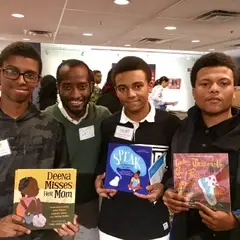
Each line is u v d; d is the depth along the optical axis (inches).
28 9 202.8
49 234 51.2
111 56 446.6
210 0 170.6
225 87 46.1
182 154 46.4
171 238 51.7
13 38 339.0
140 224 59.6
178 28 255.9
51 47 418.9
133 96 57.5
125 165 57.8
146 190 56.3
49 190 47.3
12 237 48.2
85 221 70.6
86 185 70.3
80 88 68.6
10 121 49.6
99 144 71.5
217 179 44.4
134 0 173.8
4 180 47.8
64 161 54.3
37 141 50.9
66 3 184.5
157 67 462.0
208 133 48.8
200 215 45.1
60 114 71.4
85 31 284.5
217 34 283.7
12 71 47.8
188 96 476.7
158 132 60.7
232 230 43.0
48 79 153.8
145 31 276.2
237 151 45.1
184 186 45.3
